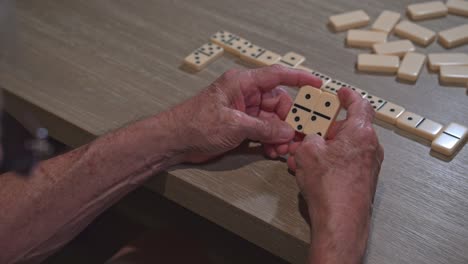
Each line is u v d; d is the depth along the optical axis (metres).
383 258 0.70
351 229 0.66
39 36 1.10
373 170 0.73
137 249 0.97
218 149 0.80
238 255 1.21
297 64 1.05
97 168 0.78
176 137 0.79
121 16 1.18
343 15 1.18
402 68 1.03
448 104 0.97
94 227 1.33
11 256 0.76
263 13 1.21
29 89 0.97
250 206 0.77
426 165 0.84
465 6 1.21
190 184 0.81
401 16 1.21
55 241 0.80
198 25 1.16
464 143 0.88
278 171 0.83
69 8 1.19
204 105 0.79
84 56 1.06
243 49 1.08
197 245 1.00
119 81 1.00
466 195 0.79
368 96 0.97
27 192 0.76
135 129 0.80
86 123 0.91
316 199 0.70
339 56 1.09
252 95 0.85
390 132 0.91
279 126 0.82
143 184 0.88
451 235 0.73
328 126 0.82
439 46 1.12
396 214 0.76
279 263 1.20
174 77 1.02
